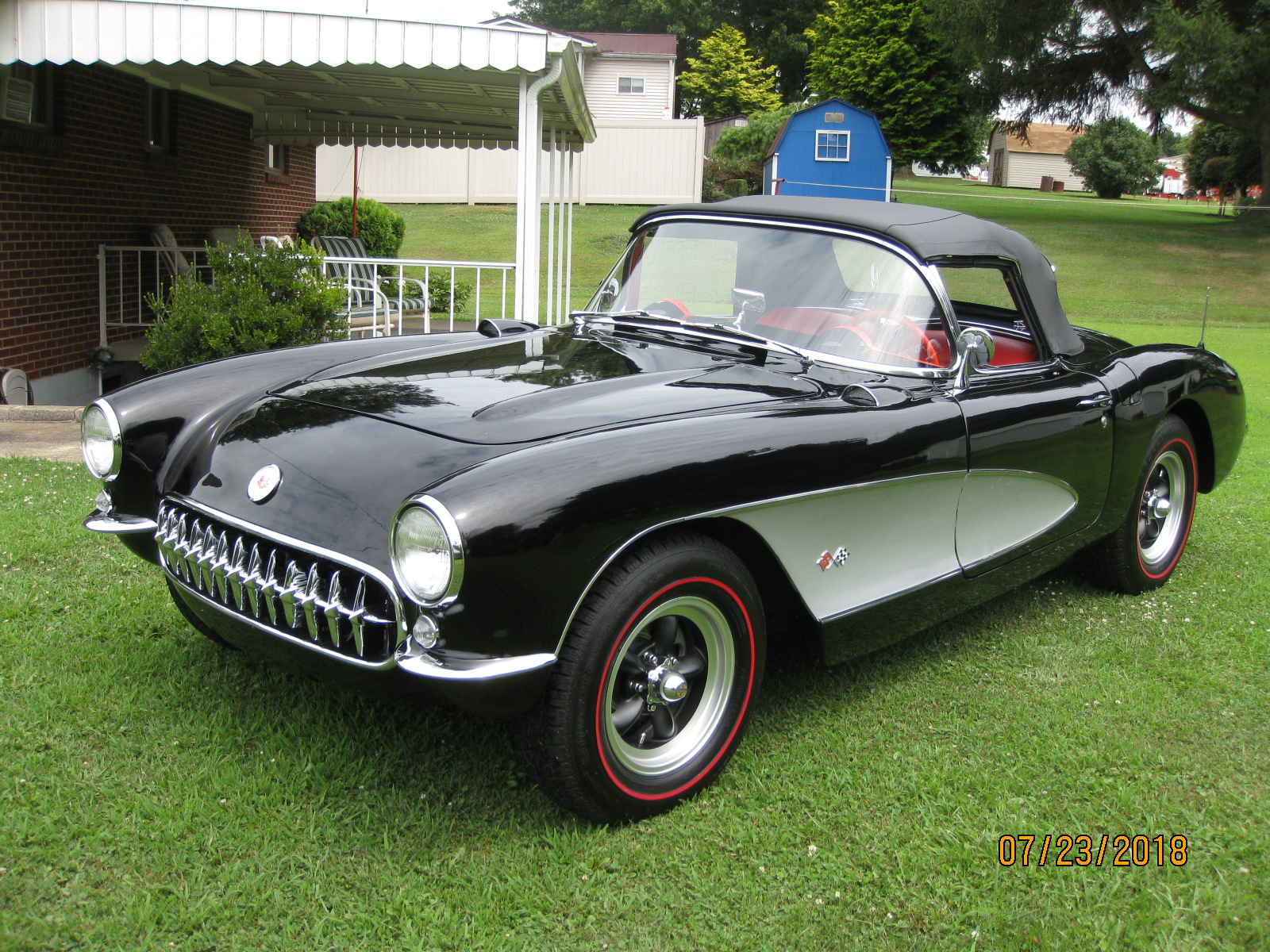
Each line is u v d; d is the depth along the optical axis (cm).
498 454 232
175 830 230
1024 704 317
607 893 219
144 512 289
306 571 229
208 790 247
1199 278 2247
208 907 207
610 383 282
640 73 3288
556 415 254
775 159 2461
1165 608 407
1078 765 279
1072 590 429
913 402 297
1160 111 2817
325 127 1152
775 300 330
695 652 259
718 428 249
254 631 239
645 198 2753
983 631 380
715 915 214
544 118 973
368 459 242
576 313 381
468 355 325
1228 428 444
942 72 3272
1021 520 342
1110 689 329
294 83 873
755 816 251
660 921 212
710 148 3603
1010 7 2738
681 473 233
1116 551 407
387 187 2708
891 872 231
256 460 257
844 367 310
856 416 276
